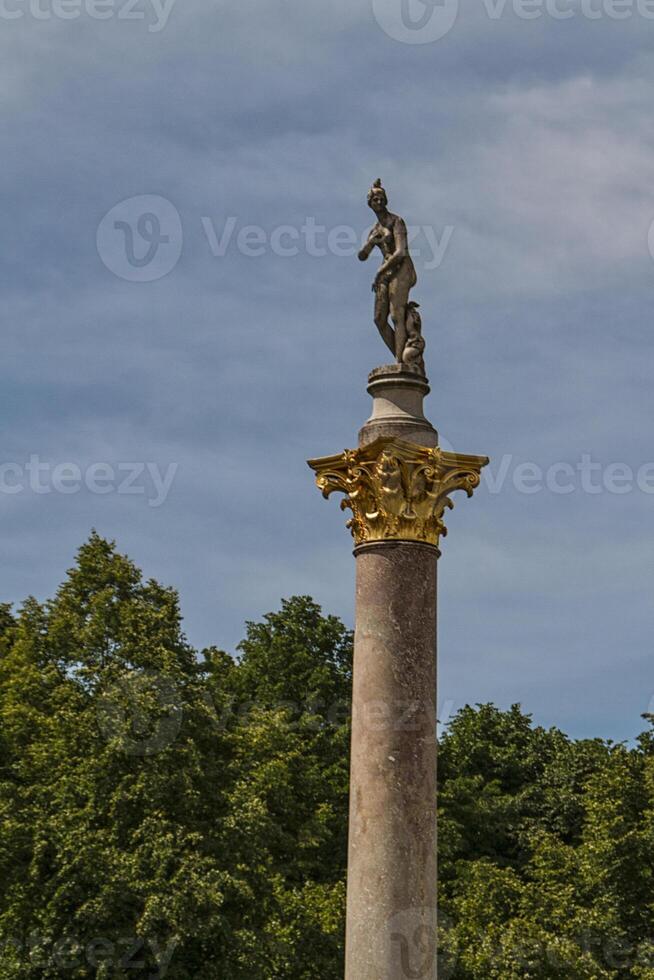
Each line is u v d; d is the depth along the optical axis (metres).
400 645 35.31
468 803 109.44
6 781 67.94
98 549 76.88
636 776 90.19
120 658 69.69
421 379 37.72
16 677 73.19
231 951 62.38
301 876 89.12
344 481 37.16
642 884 86.56
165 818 64.12
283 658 102.56
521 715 123.19
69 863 61.47
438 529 36.50
